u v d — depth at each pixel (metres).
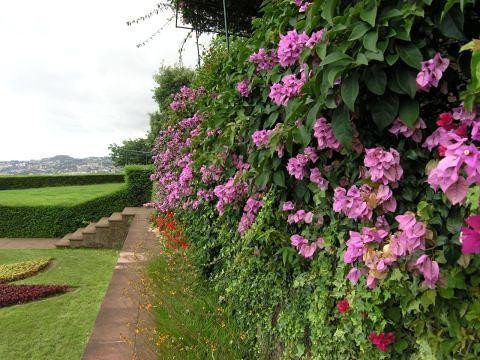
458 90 1.20
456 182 0.94
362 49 1.18
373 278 1.28
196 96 4.64
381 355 1.42
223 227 3.05
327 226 1.79
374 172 1.28
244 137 2.49
